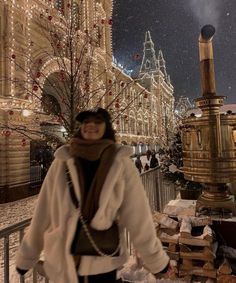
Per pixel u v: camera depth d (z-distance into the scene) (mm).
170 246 2918
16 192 13156
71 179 1475
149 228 1497
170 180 5789
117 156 1480
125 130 37531
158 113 55094
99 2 24094
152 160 12539
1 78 12820
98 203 1415
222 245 3111
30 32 14648
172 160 5672
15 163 13242
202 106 3457
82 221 1413
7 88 12852
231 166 3309
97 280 1424
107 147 1481
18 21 13867
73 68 7320
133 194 1500
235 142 3318
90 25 19922
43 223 1570
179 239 2865
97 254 1412
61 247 1433
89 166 1495
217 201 3445
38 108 13750
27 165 14086
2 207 11297
